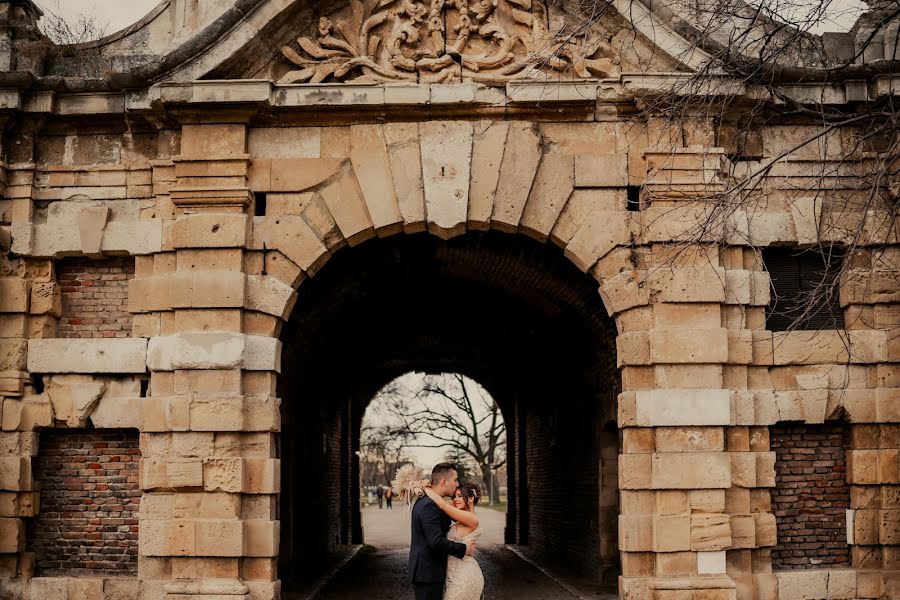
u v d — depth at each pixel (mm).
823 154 13031
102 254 13023
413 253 16422
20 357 12805
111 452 12961
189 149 12797
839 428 12922
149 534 12047
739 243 12703
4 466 12609
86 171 13180
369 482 77438
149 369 12617
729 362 12484
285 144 12984
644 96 12688
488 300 19453
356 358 24266
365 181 12859
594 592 15984
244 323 12562
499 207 12812
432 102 12742
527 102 12789
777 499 12781
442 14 13195
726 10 12383
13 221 13023
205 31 12531
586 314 16156
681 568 11969
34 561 12695
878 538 12523
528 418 25781
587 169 12883
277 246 12727
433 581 9312
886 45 13039
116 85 12789
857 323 12852
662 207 12672
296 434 18312
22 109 12930
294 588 16641
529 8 13086
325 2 13031
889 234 12383
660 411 12219
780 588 12227
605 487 16812
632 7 12695
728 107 12773
